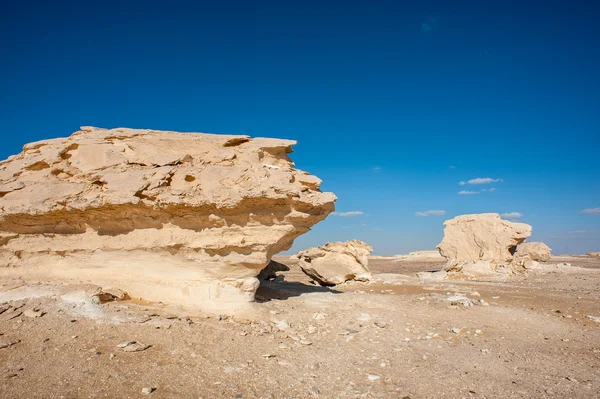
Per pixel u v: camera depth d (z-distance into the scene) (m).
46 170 10.99
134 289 10.49
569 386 6.30
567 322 10.66
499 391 6.09
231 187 10.12
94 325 8.19
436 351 8.05
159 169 10.50
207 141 11.23
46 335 7.61
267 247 10.23
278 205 10.09
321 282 19.80
